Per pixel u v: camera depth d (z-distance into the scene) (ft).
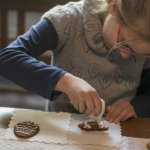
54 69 2.87
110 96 3.51
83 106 2.70
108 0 3.08
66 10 3.29
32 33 3.14
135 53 2.91
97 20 3.21
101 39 3.24
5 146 2.56
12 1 5.55
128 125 2.88
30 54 3.07
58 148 2.57
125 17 2.68
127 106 3.06
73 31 3.30
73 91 2.72
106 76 3.45
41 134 2.70
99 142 2.65
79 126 2.82
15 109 2.99
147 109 3.48
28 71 2.86
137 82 3.58
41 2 5.57
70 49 3.37
